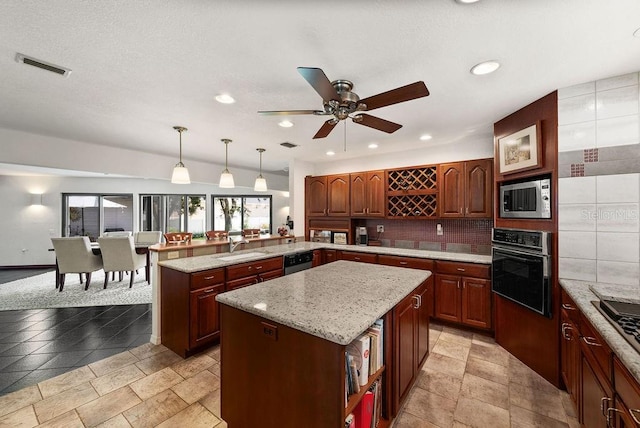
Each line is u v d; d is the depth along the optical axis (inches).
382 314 55.0
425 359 87.5
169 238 138.4
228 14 49.6
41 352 102.8
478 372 89.4
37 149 125.4
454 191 136.2
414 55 63.1
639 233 70.8
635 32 54.6
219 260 114.7
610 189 73.7
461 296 121.6
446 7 47.8
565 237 79.4
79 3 46.5
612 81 73.3
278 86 78.6
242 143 143.6
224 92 82.5
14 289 184.1
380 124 80.1
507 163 100.8
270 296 63.9
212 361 96.4
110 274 228.5
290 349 50.9
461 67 68.4
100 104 91.4
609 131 73.6
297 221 187.9
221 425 67.2
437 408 72.7
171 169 175.5
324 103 66.2
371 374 57.2
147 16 50.1
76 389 80.5
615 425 43.9
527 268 89.0
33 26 52.5
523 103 90.7
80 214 273.9
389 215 158.1
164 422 68.0
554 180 81.1
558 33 55.1
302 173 190.9
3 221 250.4
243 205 312.5
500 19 51.0
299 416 49.6
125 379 85.7
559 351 80.4
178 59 64.8
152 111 97.9
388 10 48.5
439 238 152.4
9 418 68.7
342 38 56.9
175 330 102.1
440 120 108.0
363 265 101.1
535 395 77.6
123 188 279.0
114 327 125.6
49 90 80.7
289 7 47.8
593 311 56.1
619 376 43.2
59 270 180.5
